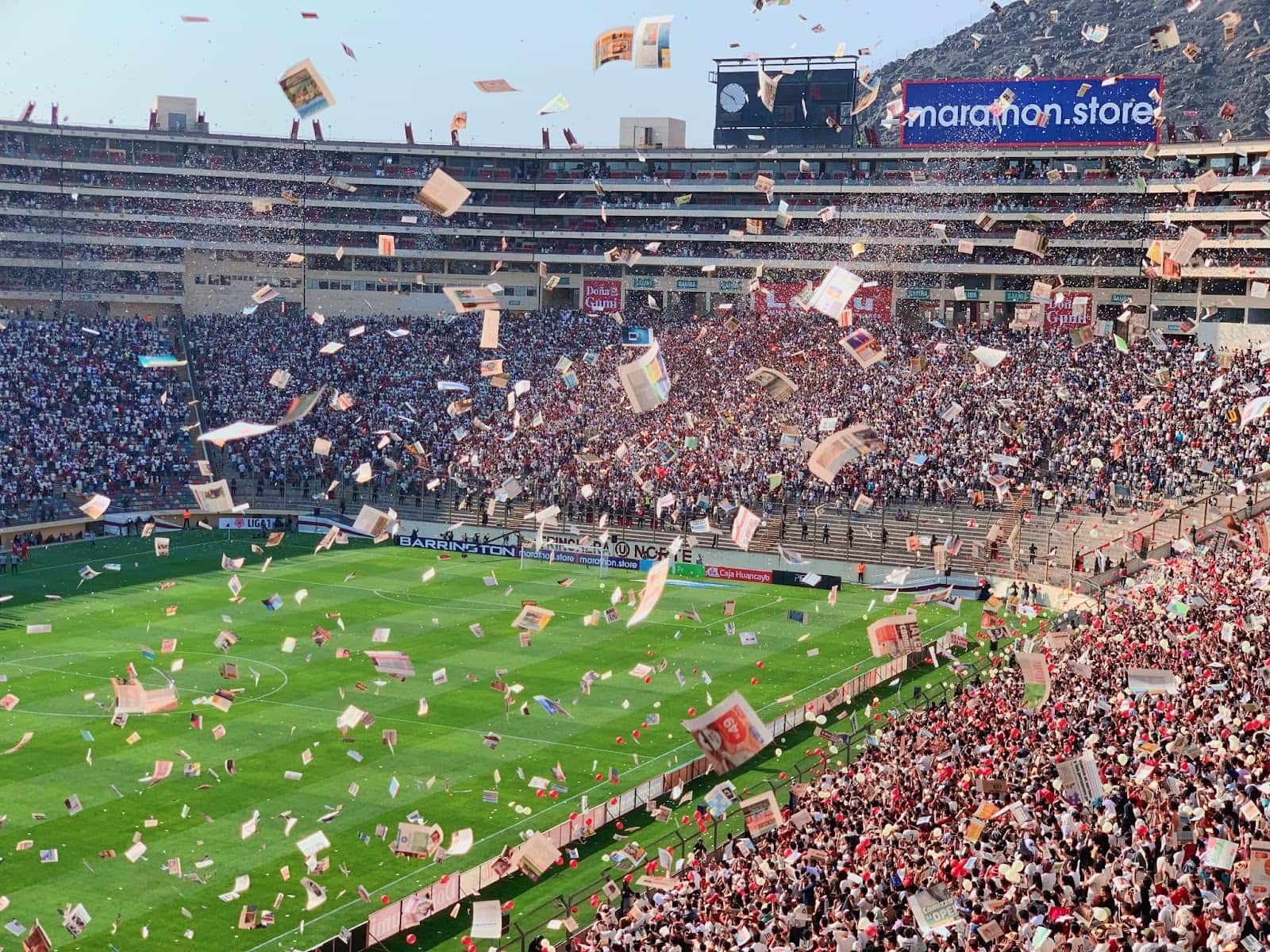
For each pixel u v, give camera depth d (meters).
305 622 80.44
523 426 121.56
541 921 41.59
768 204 156.50
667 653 75.12
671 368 131.25
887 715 59.78
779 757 57.31
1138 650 52.12
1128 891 27.92
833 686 68.75
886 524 101.06
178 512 113.81
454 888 42.06
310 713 61.91
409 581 94.62
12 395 119.81
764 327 139.38
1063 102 141.50
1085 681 49.34
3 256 147.50
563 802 51.59
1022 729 45.16
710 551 101.88
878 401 116.00
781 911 32.34
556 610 85.81
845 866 34.28
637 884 43.72
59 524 107.50
